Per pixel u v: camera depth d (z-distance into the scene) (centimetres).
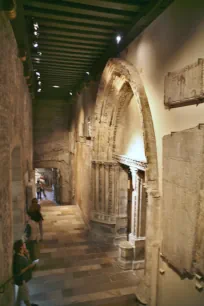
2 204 322
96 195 814
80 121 1107
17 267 404
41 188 1955
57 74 952
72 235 833
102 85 727
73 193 1379
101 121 778
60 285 552
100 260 668
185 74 351
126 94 679
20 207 548
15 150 544
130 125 689
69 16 500
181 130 378
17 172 546
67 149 1527
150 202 457
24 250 428
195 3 332
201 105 329
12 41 427
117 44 610
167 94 404
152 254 455
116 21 514
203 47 320
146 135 467
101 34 592
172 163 396
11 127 414
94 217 819
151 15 439
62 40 630
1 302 305
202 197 323
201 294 329
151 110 472
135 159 603
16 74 491
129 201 793
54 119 1490
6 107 360
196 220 333
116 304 496
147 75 485
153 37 457
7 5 328
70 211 1112
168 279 420
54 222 961
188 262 351
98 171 802
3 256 324
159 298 452
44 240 787
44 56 742
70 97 1368
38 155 1482
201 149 321
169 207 410
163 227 432
